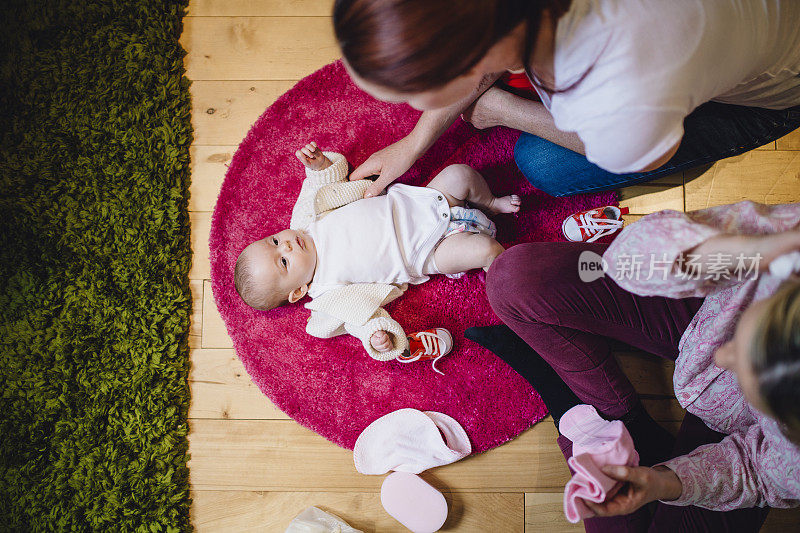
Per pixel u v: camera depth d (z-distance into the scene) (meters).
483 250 1.32
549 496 1.39
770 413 0.62
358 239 1.37
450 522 1.39
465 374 1.44
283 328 1.48
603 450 0.84
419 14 0.55
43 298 1.45
